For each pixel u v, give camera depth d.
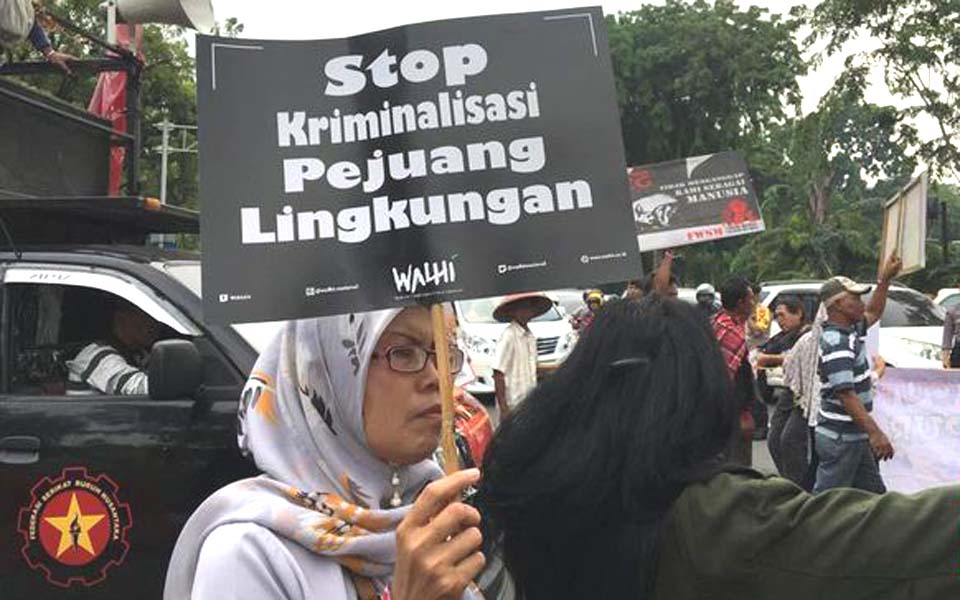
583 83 1.75
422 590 1.38
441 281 1.67
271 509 1.52
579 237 1.70
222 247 1.63
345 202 1.69
